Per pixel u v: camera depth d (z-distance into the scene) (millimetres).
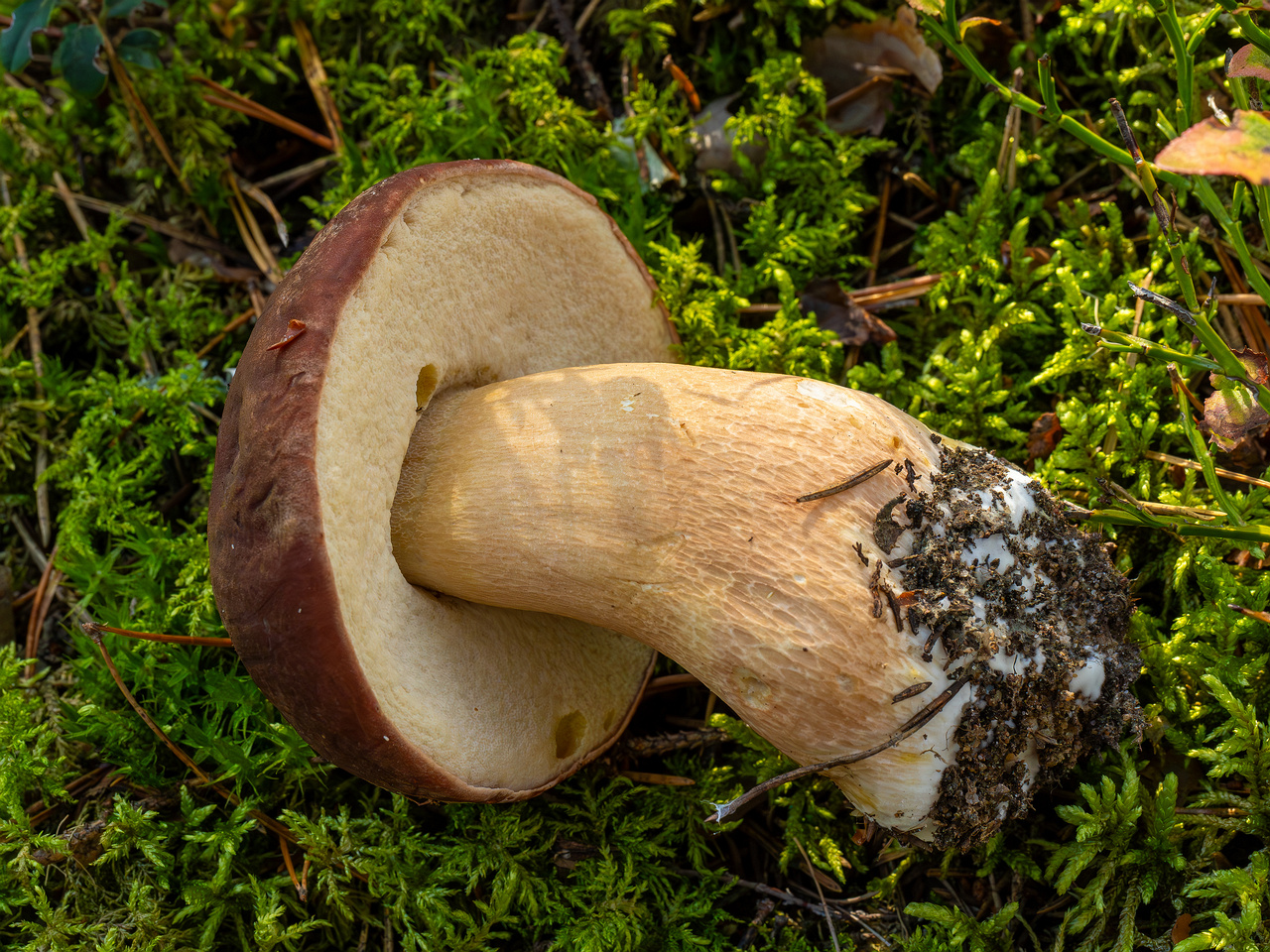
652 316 347
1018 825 318
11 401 375
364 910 323
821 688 283
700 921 326
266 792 331
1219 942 291
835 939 311
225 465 287
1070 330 348
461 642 308
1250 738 303
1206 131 244
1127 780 306
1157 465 341
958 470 297
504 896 318
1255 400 292
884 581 284
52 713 344
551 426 303
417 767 292
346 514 285
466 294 310
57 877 324
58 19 412
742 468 290
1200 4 352
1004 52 370
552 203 316
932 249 366
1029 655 287
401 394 297
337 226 291
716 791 335
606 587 297
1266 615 301
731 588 287
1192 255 345
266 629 281
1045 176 366
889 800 291
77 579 353
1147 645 320
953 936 307
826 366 357
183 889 321
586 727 330
